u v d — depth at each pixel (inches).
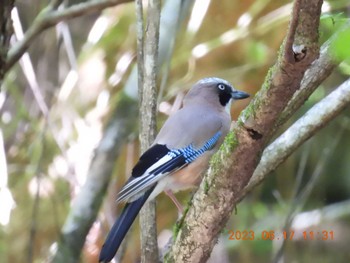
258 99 205.3
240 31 472.7
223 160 221.6
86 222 398.0
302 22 184.9
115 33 510.6
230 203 231.3
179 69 496.1
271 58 487.8
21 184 490.9
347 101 293.4
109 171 408.5
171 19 419.2
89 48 506.3
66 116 472.7
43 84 487.8
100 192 403.9
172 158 337.4
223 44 481.7
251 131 210.5
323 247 521.0
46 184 470.6
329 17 244.7
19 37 369.1
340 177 548.7
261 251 496.4
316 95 420.2
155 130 291.0
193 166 344.8
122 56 500.4
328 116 296.4
